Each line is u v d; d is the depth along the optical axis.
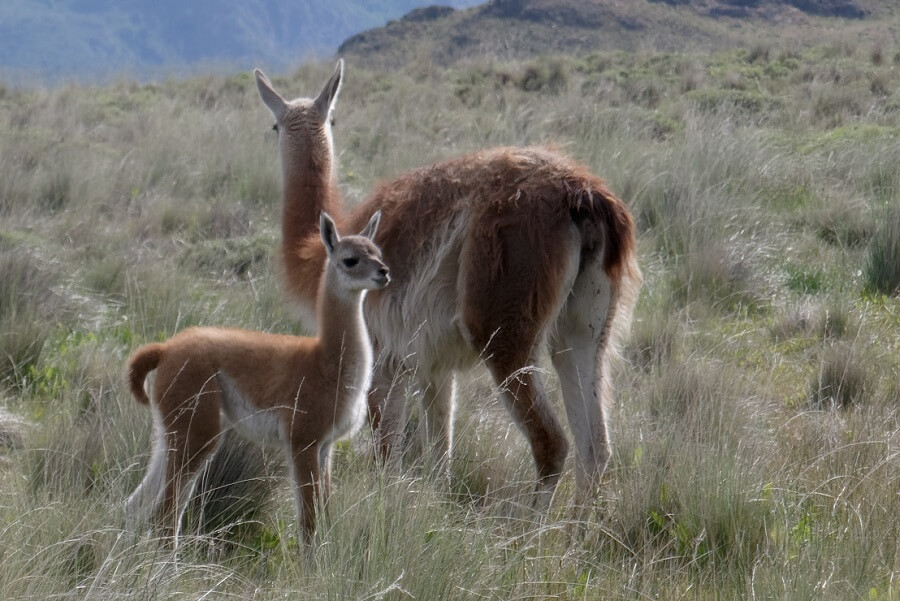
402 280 21.19
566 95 68.69
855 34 126.38
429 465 20.55
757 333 30.97
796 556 16.97
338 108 69.94
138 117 66.62
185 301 31.34
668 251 37.03
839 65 77.69
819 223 39.81
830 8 165.00
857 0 166.00
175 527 17.83
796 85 73.44
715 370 25.73
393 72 89.62
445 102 72.94
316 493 17.94
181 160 51.62
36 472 19.95
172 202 44.56
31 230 40.38
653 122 58.75
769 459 20.73
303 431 18.05
